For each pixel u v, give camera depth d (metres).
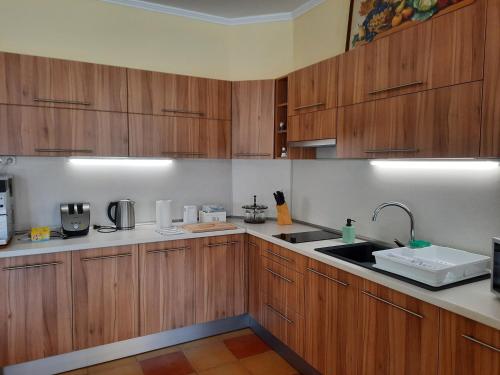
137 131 2.78
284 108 3.10
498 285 1.40
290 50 3.41
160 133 2.87
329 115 2.43
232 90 3.17
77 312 2.40
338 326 2.02
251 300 2.98
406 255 1.96
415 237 2.20
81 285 2.40
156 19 3.17
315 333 2.21
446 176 2.01
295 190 3.33
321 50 3.05
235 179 3.57
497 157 1.53
